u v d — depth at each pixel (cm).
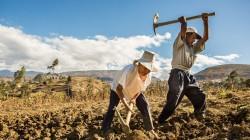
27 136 725
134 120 693
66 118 806
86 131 682
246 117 620
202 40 637
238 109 686
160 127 635
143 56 555
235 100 782
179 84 625
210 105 773
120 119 552
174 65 636
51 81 5022
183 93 649
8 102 1777
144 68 554
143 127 661
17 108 1330
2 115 980
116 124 667
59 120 797
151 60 549
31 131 761
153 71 552
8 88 3616
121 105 882
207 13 620
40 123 802
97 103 1173
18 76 4175
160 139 579
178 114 697
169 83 633
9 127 811
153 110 775
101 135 623
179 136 600
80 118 785
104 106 980
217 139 523
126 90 572
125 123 548
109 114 599
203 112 657
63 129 728
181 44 623
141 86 571
